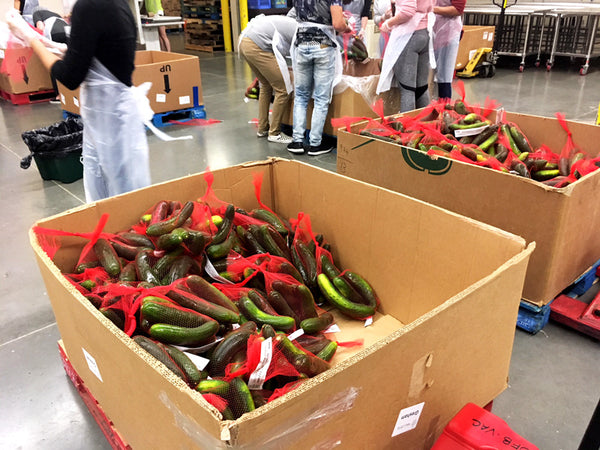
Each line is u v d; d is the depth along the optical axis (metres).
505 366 1.38
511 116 3.05
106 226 1.75
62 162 3.94
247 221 1.93
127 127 2.36
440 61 4.45
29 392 1.85
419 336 0.98
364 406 0.94
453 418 1.13
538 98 6.38
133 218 1.82
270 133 4.97
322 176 1.94
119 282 1.50
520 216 2.03
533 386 1.81
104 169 2.45
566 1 9.92
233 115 6.07
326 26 4.09
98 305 1.42
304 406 0.80
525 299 2.10
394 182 2.54
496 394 1.40
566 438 1.58
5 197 3.75
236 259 1.74
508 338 1.31
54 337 2.16
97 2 2.01
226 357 1.19
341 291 1.84
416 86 4.17
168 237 1.58
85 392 1.63
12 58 6.49
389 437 1.06
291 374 1.16
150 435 1.07
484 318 1.16
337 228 1.98
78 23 2.02
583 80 7.52
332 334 1.75
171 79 5.46
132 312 1.28
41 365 1.99
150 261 1.59
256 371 1.07
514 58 9.76
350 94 4.38
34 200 3.69
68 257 1.65
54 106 6.68
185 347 1.23
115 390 1.18
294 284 1.64
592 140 2.69
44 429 1.68
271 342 1.11
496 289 1.15
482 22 10.43
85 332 1.20
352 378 0.87
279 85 4.70
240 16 10.93
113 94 2.26
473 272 1.49
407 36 3.83
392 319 1.85
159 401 0.91
